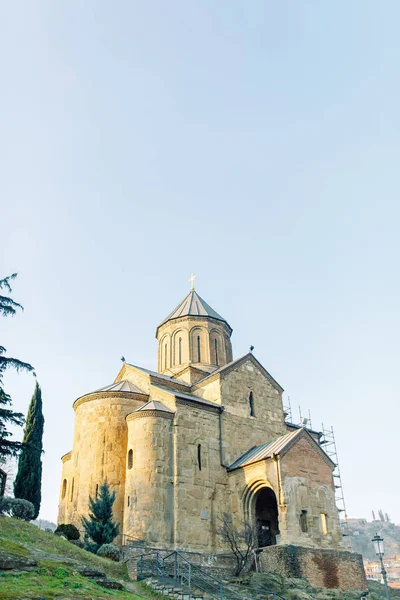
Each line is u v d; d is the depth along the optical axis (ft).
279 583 78.28
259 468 96.37
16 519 71.56
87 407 106.01
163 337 140.26
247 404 115.75
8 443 75.92
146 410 97.45
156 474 92.12
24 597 39.78
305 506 91.91
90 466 99.30
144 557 81.41
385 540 567.59
